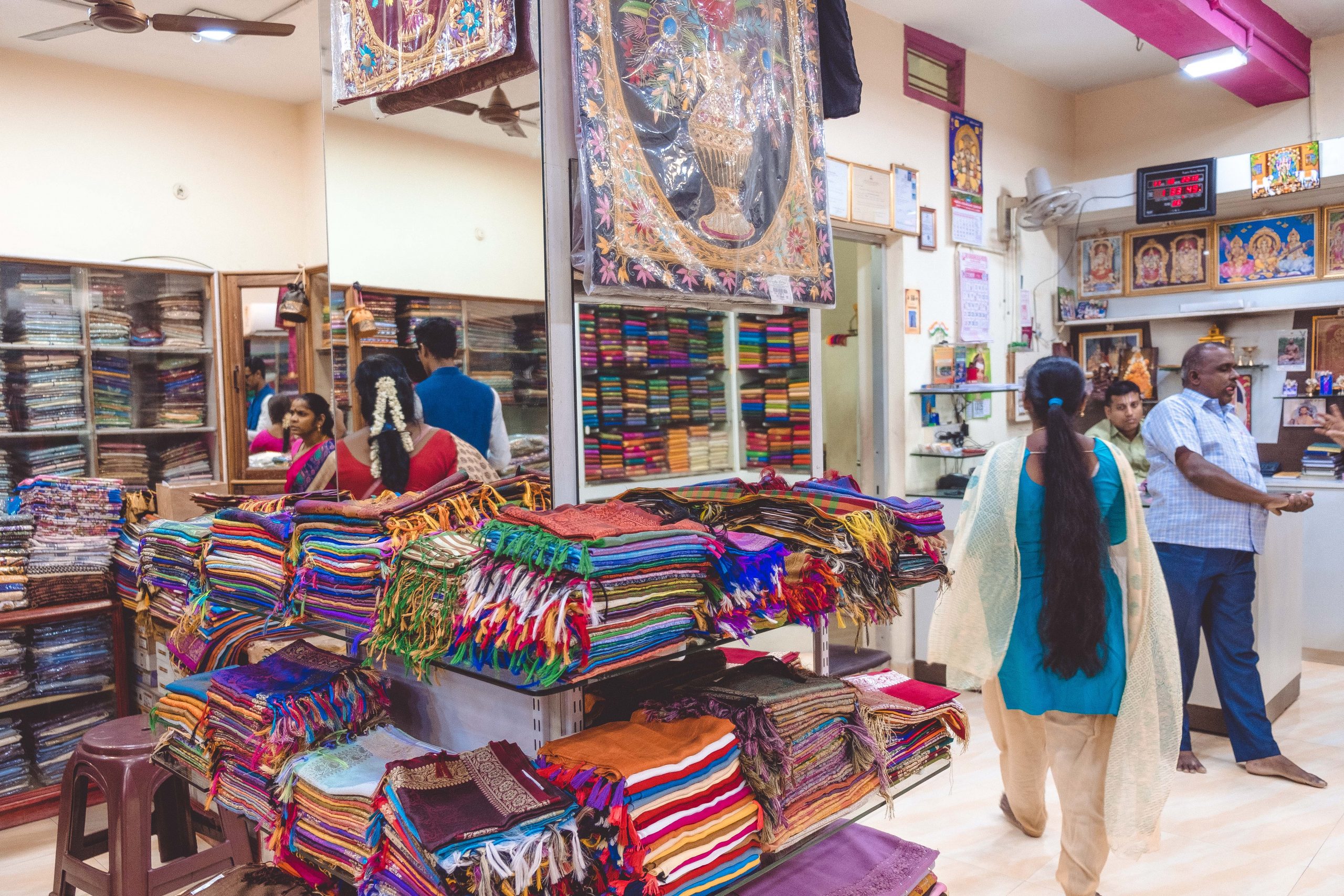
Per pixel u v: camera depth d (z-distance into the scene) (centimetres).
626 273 170
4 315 447
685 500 178
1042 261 629
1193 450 345
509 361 180
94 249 507
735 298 194
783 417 374
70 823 245
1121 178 578
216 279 522
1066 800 238
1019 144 595
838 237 472
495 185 177
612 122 170
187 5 449
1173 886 273
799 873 185
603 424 320
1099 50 557
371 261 196
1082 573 221
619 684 173
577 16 165
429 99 185
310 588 171
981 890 271
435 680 181
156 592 271
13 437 450
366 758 165
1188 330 611
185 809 271
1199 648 371
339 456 205
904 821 321
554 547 127
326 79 204
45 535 355
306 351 546
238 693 179
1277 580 411
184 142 545
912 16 489
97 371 478
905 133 498
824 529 163
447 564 139
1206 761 369
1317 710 426
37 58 486
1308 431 567
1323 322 561
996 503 239
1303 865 283
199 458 525
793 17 213
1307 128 559
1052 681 231
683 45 184
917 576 179
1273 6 504
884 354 503
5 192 475
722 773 143
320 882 161
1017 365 597
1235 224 591
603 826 128
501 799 129
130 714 372
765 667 177
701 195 187
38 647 355
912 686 202
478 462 184
